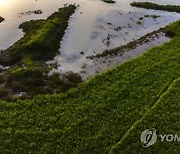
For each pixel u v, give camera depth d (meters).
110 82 40.69
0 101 37.69
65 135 33.12
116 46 50.31
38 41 47.59
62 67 44.66
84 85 40.16
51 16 57.03
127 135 32.97
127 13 60.41
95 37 52.47
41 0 65.12
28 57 45.47
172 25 54.84
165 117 35.22
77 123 34.47
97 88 39.66
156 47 48.31
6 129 33.78
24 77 41.38
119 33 53.88
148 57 45.66
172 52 46.72
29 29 53.16
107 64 45.88
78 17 58.06
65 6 62.03
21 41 49.28
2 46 49.66
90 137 32.97
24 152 31.39
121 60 46.81
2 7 61.66
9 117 35.34
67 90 39.62
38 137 32.84
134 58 45.69
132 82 40.50
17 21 56.81
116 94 38.44
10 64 44.91
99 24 56.31
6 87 40.03
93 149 31.83
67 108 36.53
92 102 37.41
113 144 32.34
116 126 34.25
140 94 38.53
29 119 35.06
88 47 49.88
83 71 44.16
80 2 64.19
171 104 36.94
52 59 46.38
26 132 33.34
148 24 57.00
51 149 31.70
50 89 39.81
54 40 49.78
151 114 35.53
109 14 59.84
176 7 62.00
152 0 65.56
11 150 31.56
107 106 36.75
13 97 38.44
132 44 50.78
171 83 40.28
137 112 35.97
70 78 42.12
